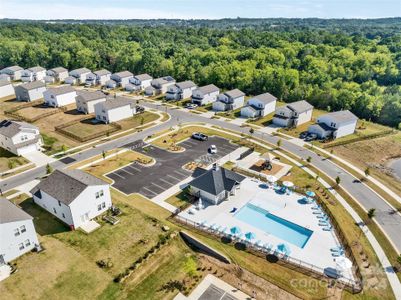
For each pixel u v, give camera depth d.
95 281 37.53
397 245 44.75
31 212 50.12
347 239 45.34
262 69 142.88
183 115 98.81
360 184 61.25
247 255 42.25
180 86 116.19
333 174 64.62
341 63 152.88
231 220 49.34
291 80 127.94
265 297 36.19
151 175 62.28
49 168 61.31
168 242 43.91
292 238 46.00
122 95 121.94
